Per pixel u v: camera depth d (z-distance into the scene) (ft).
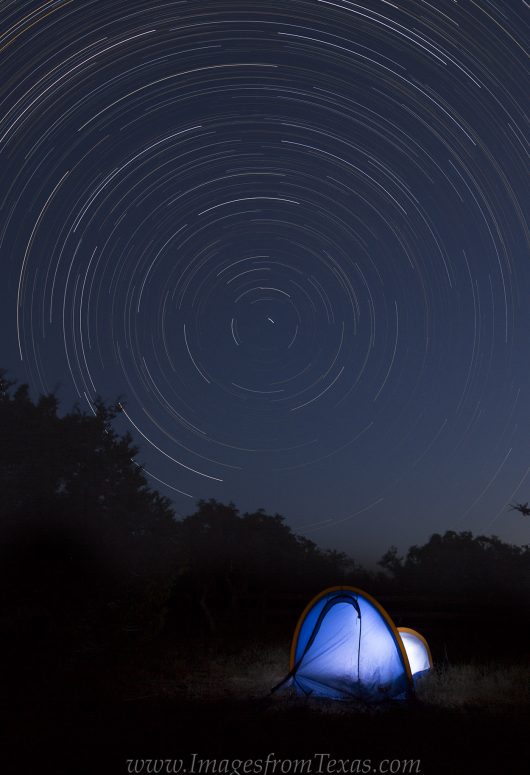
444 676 46.03
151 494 51.11
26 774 23.12
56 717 31.35
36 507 44.83
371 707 37.35
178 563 51.06
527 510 50.11
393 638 41.22
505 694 41.93
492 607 95.25
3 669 40.57
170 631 73.05
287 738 28.84
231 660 52.75
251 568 89.51
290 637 71.82
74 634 43.45
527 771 24.82
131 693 38.55
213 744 27.30
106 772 23.61
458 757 26.63
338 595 43.14
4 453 45.65
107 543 47.09
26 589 42.50
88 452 48.08
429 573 126.93
